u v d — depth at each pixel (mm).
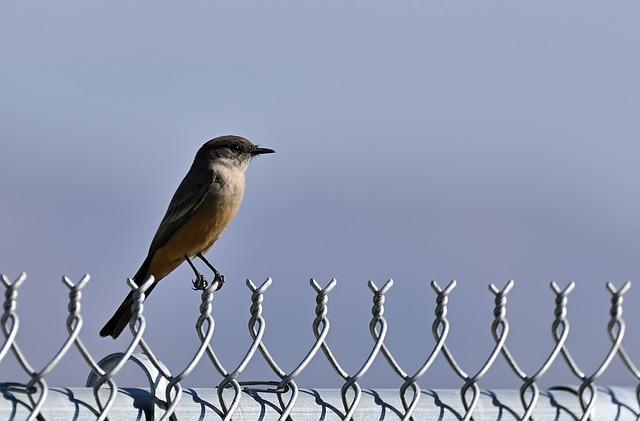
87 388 5527
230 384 5949
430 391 6727
